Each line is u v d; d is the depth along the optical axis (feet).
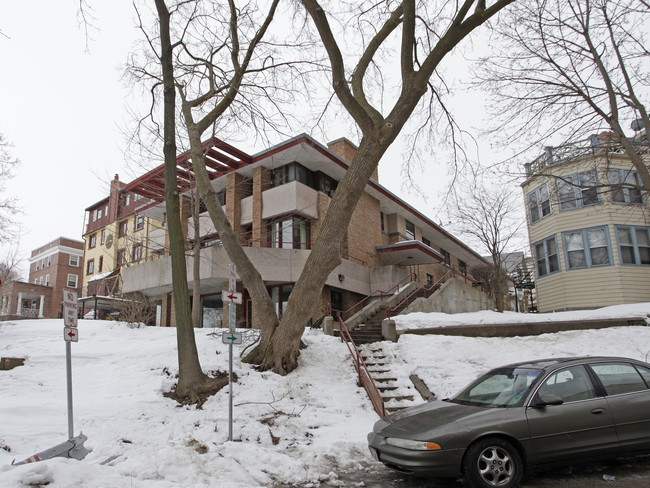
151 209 86.74
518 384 19.08
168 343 42.19
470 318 50.80
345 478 18.86
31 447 21.16
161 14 34.12
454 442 16.66
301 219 69.82
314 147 66.13
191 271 65.72
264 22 41.81
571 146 47.96
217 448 20.24
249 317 65.92
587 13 43.37
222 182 76.13
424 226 101.86
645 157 62.13
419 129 47.42
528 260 99.81
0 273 104.12
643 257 68.23
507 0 34.63
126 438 22.49
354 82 37.68
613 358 19.90
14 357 36.96
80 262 153.89
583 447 17.56
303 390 31.04
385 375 34.55
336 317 68.80
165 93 33.04
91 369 35.50
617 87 44.50
